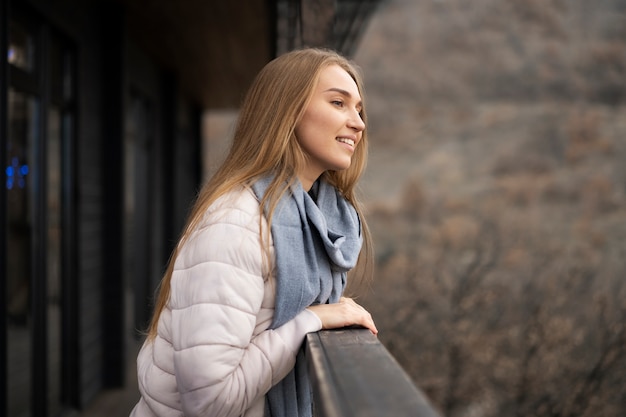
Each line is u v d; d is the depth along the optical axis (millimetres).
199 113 13055
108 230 5770
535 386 10477
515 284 13664
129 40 6598
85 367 5160
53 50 4406
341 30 4922
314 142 1300
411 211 39844
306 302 1240
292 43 4652
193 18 6211
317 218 1272
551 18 54406
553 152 46250
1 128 3225
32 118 3906
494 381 10914
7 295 3320
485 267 13836
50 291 4332
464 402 10883
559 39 53719
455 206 40500
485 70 53406
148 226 7941
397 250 33969
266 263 1195
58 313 4543
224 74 9328
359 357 983
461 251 32375
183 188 11242
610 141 46438
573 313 11656
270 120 1284
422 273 13703
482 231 32656
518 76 52625
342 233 1388
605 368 10227
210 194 1264
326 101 1303
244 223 1193
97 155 5539
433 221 38375
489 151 46875
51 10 4086
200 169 13000
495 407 10508
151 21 6277
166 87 8984
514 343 11156
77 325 4867
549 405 10242
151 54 7820
